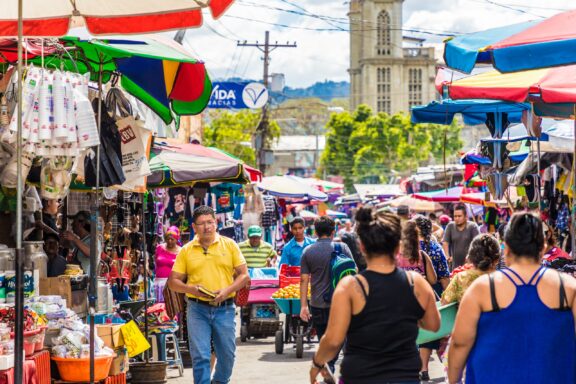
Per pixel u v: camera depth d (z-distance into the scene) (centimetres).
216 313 1011
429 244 1212
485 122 1381
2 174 960
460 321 588
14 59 950
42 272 1049
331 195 7750
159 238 1938
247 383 1259
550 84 856
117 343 1023
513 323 573
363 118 16800
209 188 2170
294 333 1537
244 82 3609
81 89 845
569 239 1530
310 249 1194
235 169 1544
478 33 822
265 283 1722
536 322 570
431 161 15800
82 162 1000
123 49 914
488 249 945
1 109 877
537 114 1097
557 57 726
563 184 1602
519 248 587
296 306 1505
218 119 10162
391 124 15925
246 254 1825
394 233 599
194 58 974
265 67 6044
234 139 9994
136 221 1518
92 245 916
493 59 741
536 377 566
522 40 741
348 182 16475
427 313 604
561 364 570
